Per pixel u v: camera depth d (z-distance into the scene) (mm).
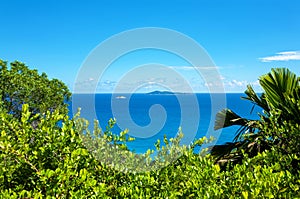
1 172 3504
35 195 2971
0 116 3701
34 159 3486
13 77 11766
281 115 6555
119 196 3258
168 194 3223
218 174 3307
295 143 5477
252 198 2955
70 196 3172
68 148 3490
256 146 6324
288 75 6789
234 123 6922
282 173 3342
